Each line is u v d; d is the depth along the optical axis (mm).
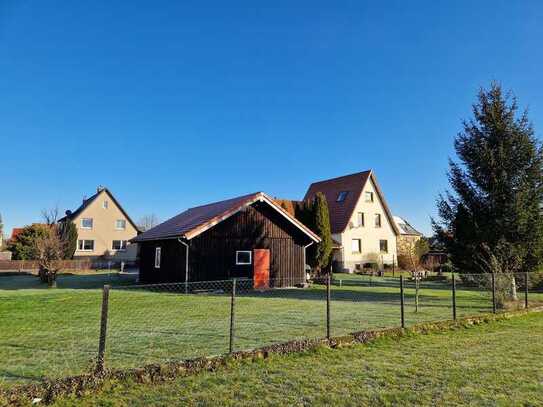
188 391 5410
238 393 5332
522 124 17141
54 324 9938
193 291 19172
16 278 31328
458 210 17812
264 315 11500
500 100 17516
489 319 11586
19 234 41812
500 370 6484
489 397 5281
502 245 16594
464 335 9531
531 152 16578
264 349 7230
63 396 5164
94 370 5715
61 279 28453
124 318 10922
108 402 5008
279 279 22062
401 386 5668
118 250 49312
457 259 18031
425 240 40219
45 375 5848
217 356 6703
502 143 17078
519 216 16266
